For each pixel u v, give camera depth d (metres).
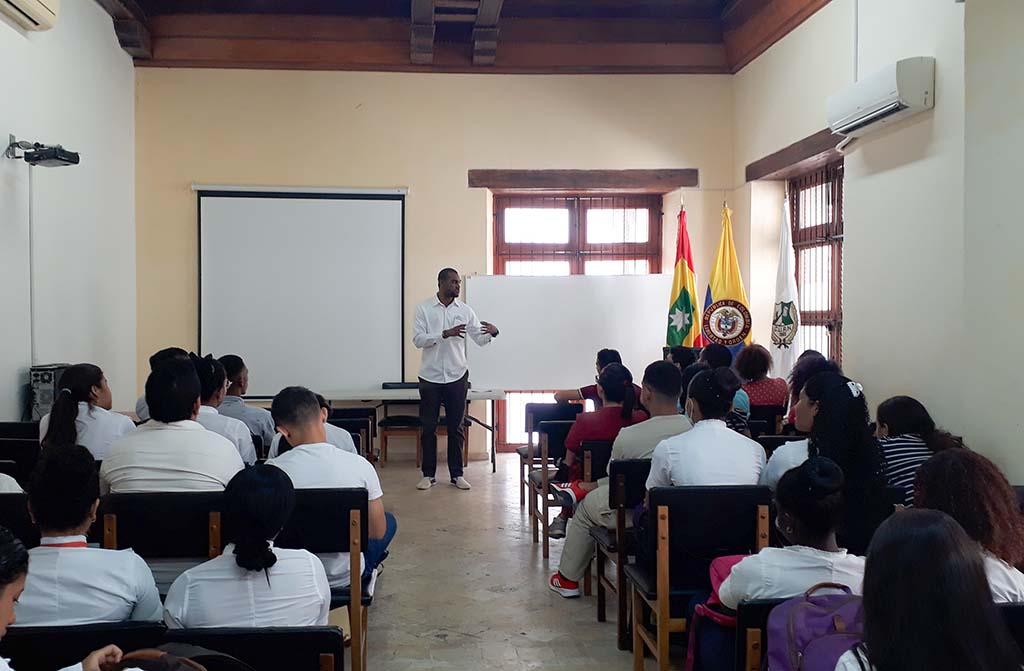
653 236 8.14
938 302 4.38
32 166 5.34
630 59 7.63
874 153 4.98
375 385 7.57
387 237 7.58
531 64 7.59
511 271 8.09
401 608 3.82
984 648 1.11
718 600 2.37
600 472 4.01
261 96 7.45
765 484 3.02
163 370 2.83
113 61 6.85
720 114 7.71
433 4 6.48
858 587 1.99
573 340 7.55
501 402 8.11
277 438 3.65
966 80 3.80
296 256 7.49
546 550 4.62
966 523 1.87
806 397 3.01
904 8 4.69
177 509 2.58
